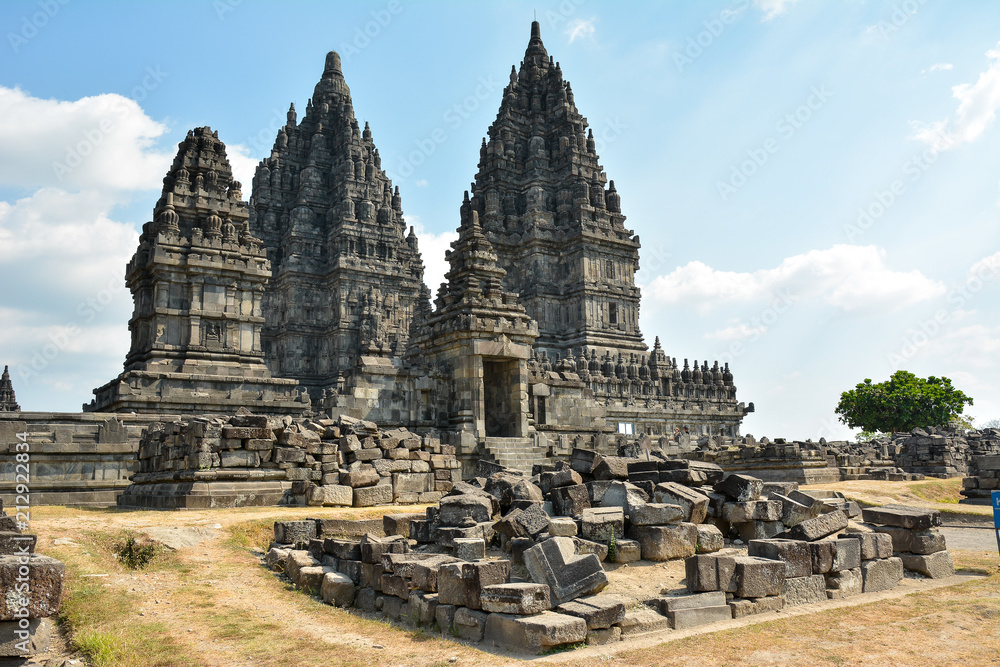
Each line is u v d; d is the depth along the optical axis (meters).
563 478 18.83
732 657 11.20
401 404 36.09
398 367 36.31
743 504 18.12
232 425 24.42
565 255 79.50
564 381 42.25
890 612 13.97
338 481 25.41
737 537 18.55
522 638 11.47
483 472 26.20
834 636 12.34
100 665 10.84
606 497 17.75
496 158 82.56
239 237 49.19
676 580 14.82
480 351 37.19
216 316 46.16
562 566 13.05
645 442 42.38
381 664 11.15
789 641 12.03
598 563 13.05
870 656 11.33
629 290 79.50
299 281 86.69
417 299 83.12
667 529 16.08
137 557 16.73
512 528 15.80
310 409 44.25
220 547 18.06
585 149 83.69
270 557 17.33
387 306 86.38
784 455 41.16
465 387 37.00
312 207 90.50
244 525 19.70
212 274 46.38
